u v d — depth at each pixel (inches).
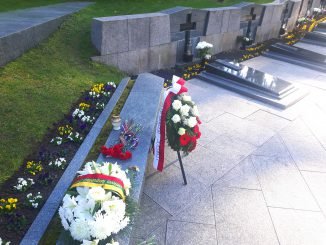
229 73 387.2
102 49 336.8
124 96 278.2
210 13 452.4
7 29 282.7
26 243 128.4
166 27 396.8
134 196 147.3
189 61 446.9
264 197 194.5
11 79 245.9
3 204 146.9
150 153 227.9
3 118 201.2
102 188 109.4
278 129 285.9
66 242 108.9
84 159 184.7
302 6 767.1
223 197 192.4
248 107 330.3
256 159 235.5
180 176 209.6
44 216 141.4
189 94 357.4
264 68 479.5
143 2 545.3
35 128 205.6
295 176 217.3
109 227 100.3
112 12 462.6
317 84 418.0
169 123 186.2
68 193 115.8
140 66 390.9
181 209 180.7
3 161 173.8
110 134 208.7
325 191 203.6
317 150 253.1
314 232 169.8
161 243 157.1
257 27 590.9
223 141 258.2
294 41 652.7
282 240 163.5
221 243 159.3
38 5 468.8
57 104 239.5
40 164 179.2
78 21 393.4
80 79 294.8
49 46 323.3
